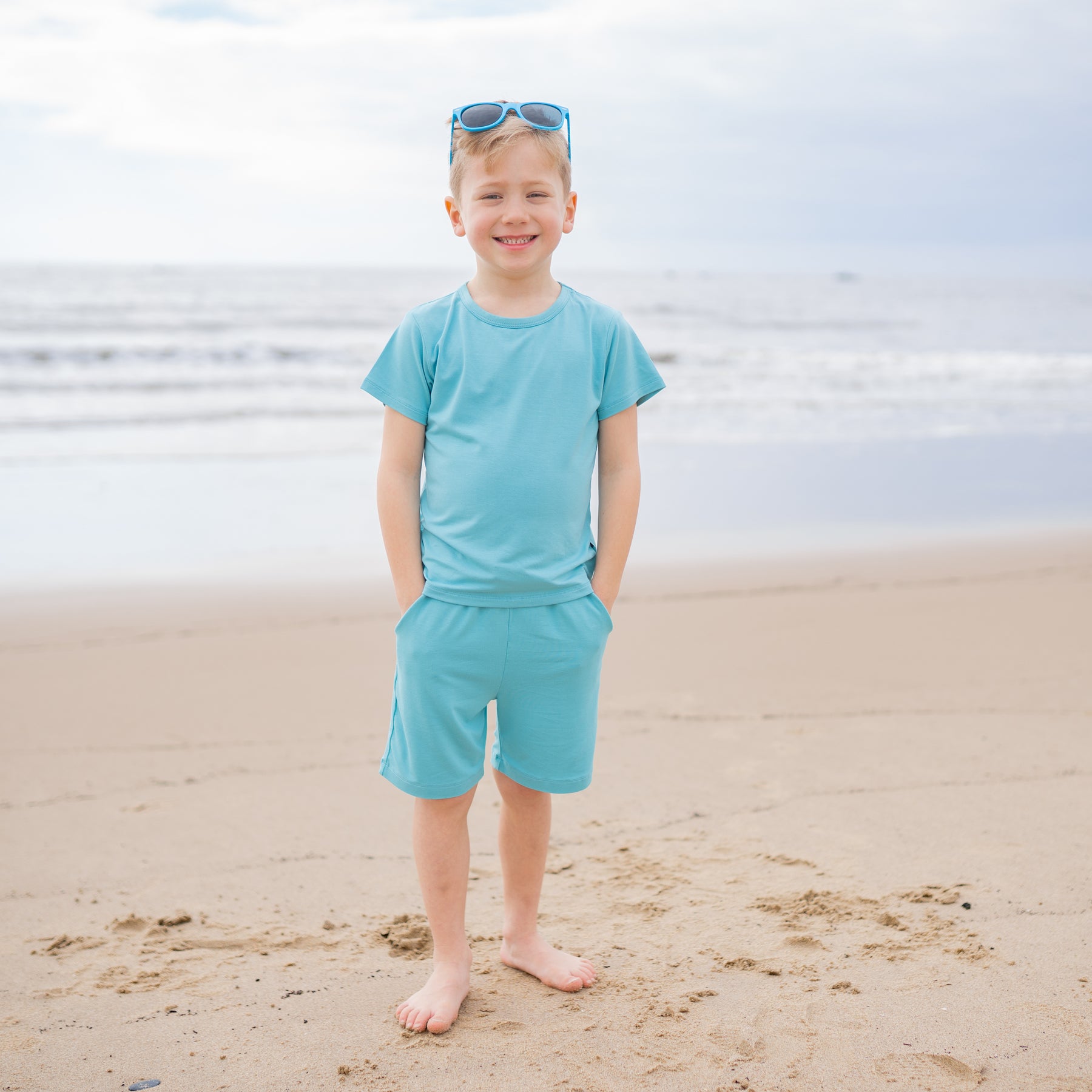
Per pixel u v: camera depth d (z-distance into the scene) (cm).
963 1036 191
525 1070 185
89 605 536
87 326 2177
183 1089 181
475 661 201
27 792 317
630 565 626
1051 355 2178
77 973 221
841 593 559
